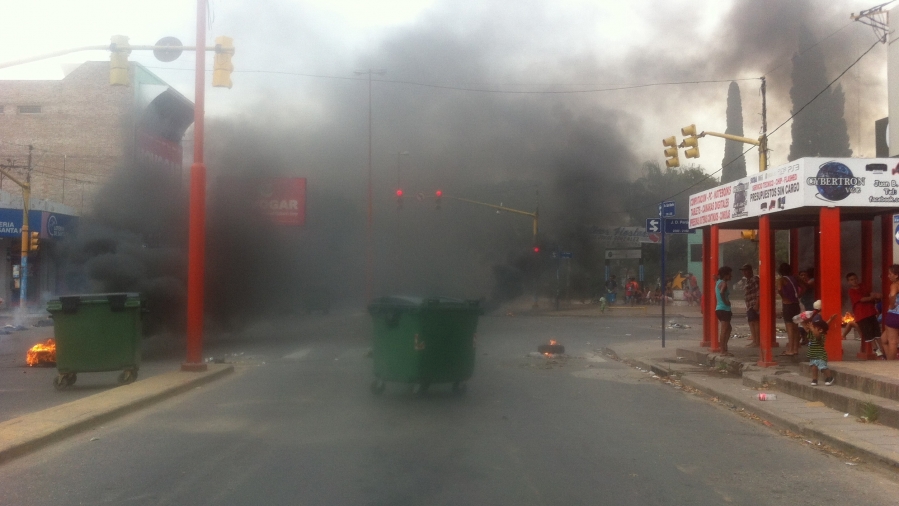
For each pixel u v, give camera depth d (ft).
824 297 39.96
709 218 53.93
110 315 41.34
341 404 35.83
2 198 124.36
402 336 37.86
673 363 52.16
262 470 23.34
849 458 25.68
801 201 39.88
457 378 38.47
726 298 51.13
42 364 52.65
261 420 31.68
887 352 40.81
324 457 25.04
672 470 23.90
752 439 28.78
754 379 40.83
